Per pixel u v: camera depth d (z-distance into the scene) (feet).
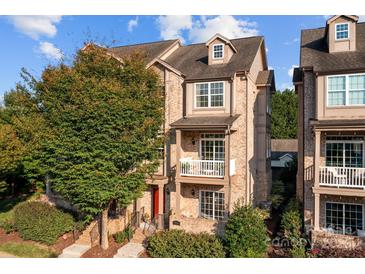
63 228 55.72
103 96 45.34
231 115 58.34
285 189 74.38
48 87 50.90
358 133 48.98
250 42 68.39
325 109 49.29
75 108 44.88
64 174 46.55
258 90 68.33
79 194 47.62
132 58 53.57
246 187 58.34
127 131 47.85
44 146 49.60
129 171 52.03
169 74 63.87
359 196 45.96
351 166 49.62
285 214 50.90
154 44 78.43
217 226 52.11
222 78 58.59
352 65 47.19
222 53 62.80
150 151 51.24
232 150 59.98
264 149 67.51
